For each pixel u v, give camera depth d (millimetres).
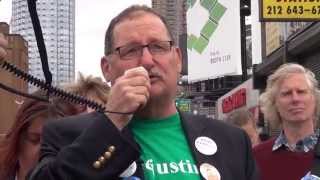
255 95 19344
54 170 1898
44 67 1821
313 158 3697
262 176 3957
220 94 42688
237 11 32312
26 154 3127
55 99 3020
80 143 1896
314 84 4031
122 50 2133
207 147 2275
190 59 36656
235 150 2357
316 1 12188
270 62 17406
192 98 43250
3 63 1787
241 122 5871
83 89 3385
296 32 15094
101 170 1881
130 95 1901
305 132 3914
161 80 2150
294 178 3848
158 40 2141
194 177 2160
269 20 12258
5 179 3166
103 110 2010
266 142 4078
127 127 2090
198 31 36000
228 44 32625
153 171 2127
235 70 32812
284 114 3959
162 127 2275
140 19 2154
